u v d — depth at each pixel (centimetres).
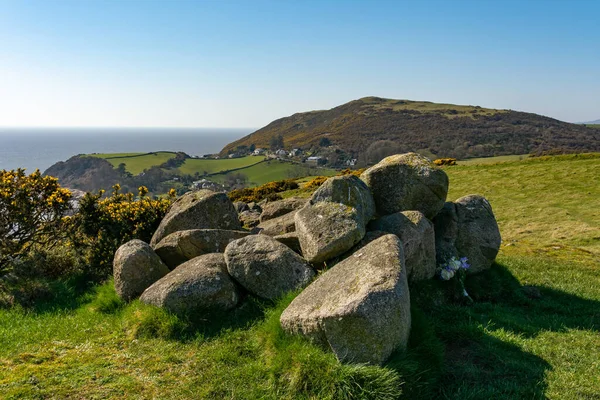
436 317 716
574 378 529
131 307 742
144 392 498
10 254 1021
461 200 1000
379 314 480
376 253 611
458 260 857
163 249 909
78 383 515
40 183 1061
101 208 1135
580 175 2845
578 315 803
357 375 466
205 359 576
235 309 707
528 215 2138
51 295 909
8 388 495
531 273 1070
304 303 584
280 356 534
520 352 609
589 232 1675
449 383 518
